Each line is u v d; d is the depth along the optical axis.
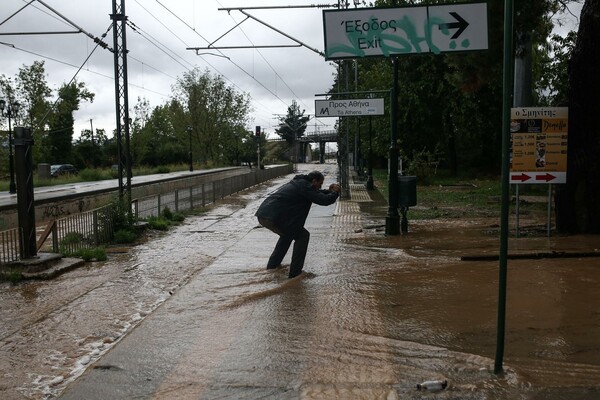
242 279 7.88
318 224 14.80
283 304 6.41
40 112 45.22
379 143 38.56
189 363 4.61
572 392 3.85
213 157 73.56
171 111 73.00
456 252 9.54
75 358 5.05
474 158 47.50
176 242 13.02
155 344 5.11
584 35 10.52
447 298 6.45
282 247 8.57
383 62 39.56
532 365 4.37
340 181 24.36
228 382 4.19
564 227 11.25
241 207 23.22
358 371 4.33
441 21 9.55
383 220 15.58
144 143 64.44
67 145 66.12
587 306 5.96
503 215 4.11
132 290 7.79
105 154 71.81
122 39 14.38
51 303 7.13
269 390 4.02
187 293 7.09
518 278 7.31
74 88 57.94
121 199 14.09
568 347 4.76
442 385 3.97
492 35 13.35
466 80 15.34
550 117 10.44
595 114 10.70
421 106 35.97
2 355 5.15
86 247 11.39
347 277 7.77
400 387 4.01
